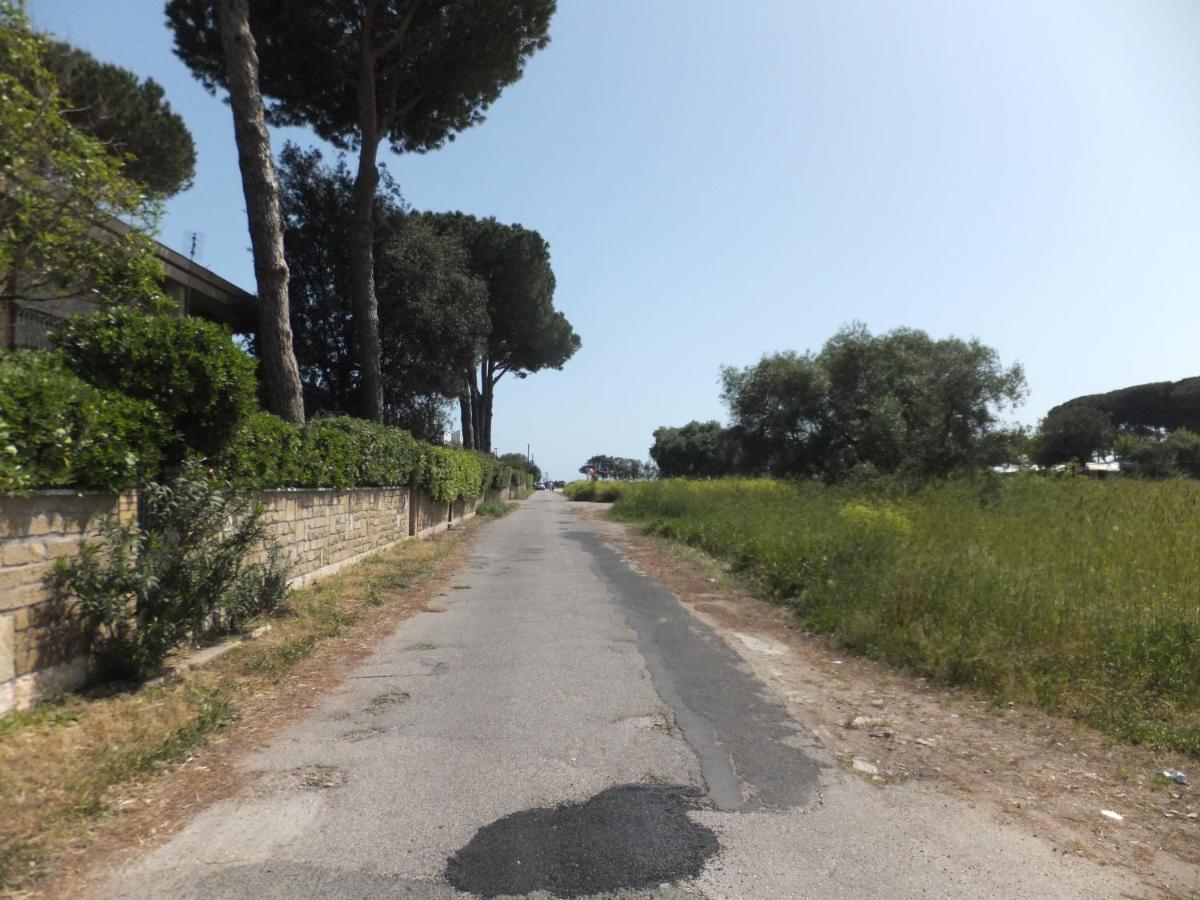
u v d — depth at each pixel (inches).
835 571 425.1
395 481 724.0
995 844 158.6
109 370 269.3
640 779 187.2
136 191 319.0
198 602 272.7
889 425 1160.2
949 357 1199.6
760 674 290.2
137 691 243.6
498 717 232.7
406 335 986.1
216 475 307.9
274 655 297.3
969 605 326.3
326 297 942.4
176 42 765.3
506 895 134.8
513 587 498.6
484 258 1494.8
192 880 139.4
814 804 175.8
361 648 324.2
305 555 458.9
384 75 832.9
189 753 201.2
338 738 214.7
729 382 1472.7
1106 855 155.2
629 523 1154.7
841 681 284.4
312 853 149.6
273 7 737.6
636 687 266.7
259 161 535.2
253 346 854.5
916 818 169.9
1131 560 379.6
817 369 1352.1
